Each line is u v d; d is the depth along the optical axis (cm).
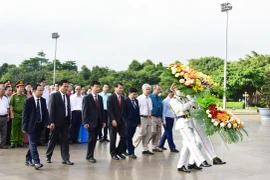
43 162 809
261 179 683
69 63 7012
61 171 719
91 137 821
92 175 688
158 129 1010
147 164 812
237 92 4888
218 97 761
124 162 832
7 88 1066
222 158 920
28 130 734
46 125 755
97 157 891
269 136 1467
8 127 1065
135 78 5066
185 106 716
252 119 2642
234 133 713
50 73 5569
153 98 993
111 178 666
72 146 1083
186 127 726
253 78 4616
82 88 1177
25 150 979
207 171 751
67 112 798
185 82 704
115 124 849
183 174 715
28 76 5397
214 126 702
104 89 1189
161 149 1016
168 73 728
